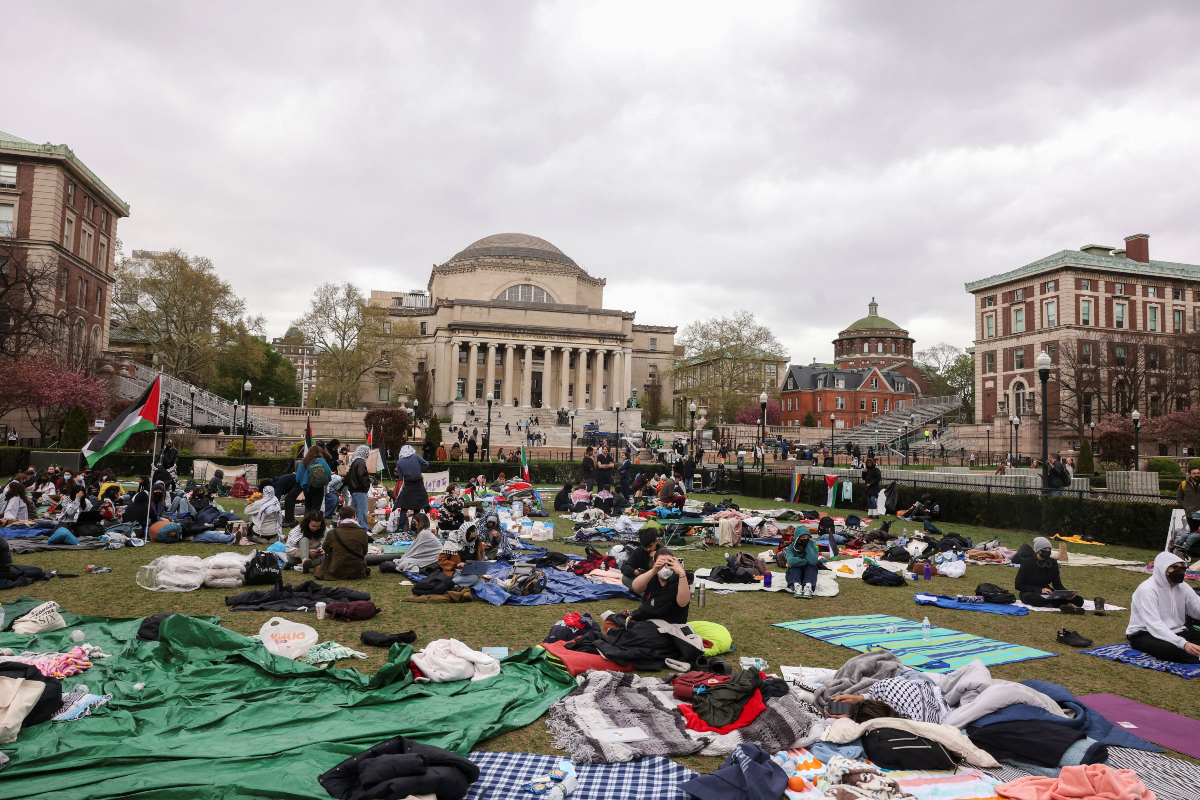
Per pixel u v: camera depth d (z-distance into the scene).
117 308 69.62
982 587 11.41
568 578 12.09
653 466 37.97
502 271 92.94
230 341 68.62
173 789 4.50
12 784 4.57
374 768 4.53
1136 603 8.48
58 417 41.81
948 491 22.11
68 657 6.81
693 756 5.41
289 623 7.76
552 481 36.81
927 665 7.71
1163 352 58.66
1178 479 29.52
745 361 80.44
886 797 4.73
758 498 30.25
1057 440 58.12
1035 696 5.93
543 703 6.29
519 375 91.25
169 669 6.83
